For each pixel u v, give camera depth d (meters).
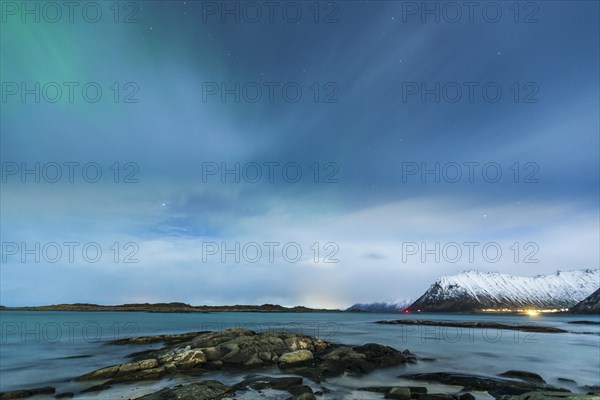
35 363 29.12
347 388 19.75
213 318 132.25
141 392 18.67
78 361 29.81
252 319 126.62
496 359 33.06
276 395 17.83
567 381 23.70
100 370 22.39
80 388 19.91
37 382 22.31
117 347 37.91
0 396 17.67
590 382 23.70
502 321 139.38
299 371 23.28
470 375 22.59
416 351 37.88
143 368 22.70
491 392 19.03
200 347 27.73
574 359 33.84
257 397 17.48
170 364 23.56
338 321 117.62
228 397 17.25
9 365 28.36
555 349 41.75
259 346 28.03
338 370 23.42
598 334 65.50
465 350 39.66
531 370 27.86
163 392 16.78
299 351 26.72
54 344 41.19
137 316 141.75
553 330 72.81
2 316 130.88
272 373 22.83
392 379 22.11
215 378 21.58
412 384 20.88
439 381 21.38
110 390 19.12
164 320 108.69
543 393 14.52
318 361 25.61
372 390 19.19
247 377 21.66
